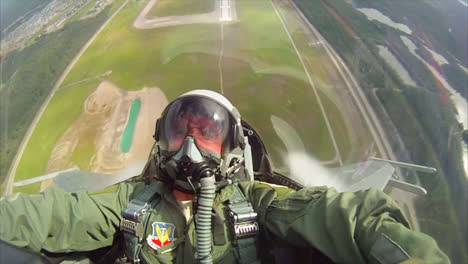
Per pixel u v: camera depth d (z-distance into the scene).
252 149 1.30
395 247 0.57
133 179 1.26
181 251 0.86
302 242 0.77
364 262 0.63
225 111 0.96
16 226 0.79
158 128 1.01
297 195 0.82
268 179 1.29
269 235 0.87
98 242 0.89
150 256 0.86
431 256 0.55
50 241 0.85
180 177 0.88
